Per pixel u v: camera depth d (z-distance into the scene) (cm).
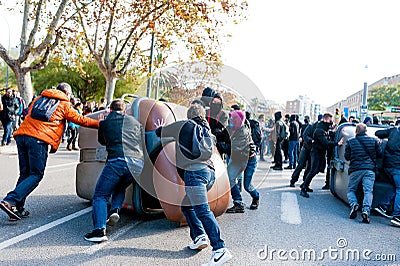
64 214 597
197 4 1986
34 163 552
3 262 411
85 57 2192
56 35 1942
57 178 909
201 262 435
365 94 2328
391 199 696
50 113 552
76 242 479
